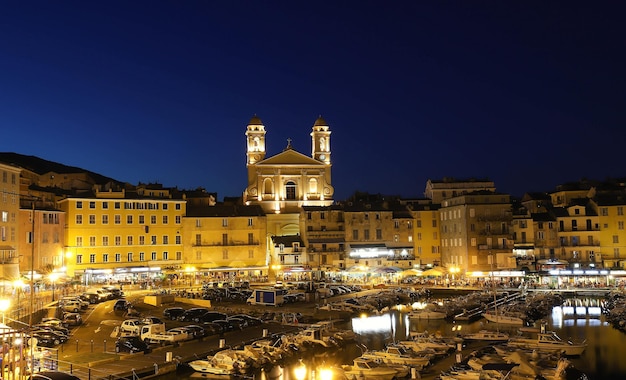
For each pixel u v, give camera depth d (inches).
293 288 5403.5
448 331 3700.8
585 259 6348.4
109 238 5792.3
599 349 3134.8
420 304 4953.3
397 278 6141.7
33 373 2146.9
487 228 6240.2
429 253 6796.3
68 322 3518.7
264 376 2741.1
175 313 3927.2
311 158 7185.0
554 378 2465.6
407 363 2760.8
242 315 3836.1
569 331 3624.5
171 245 6112.2
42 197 5693.9
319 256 6432.1
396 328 3855.8
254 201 7003.0
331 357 3070.9
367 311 4468.5
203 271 6097.4
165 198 6215.6
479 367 2568.9
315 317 4188.0
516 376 2417.6
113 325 3565.5
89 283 5506.9
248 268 6259.8
